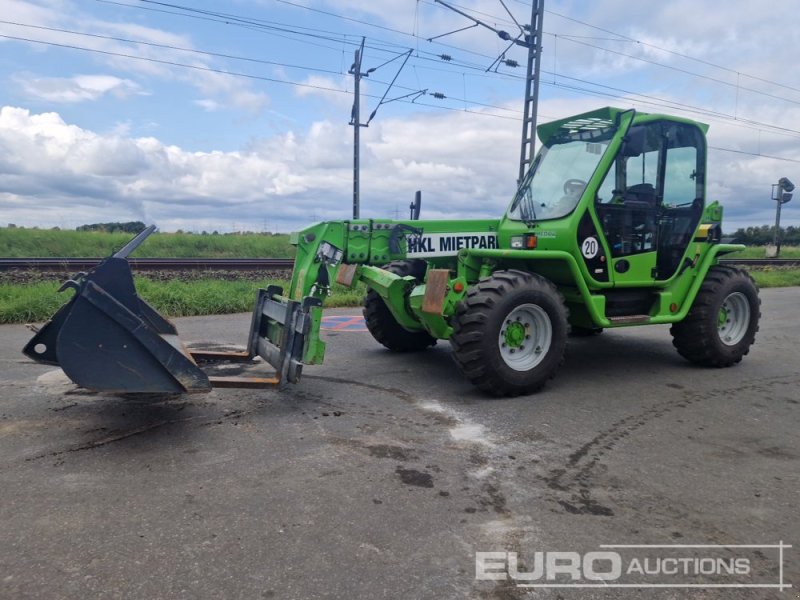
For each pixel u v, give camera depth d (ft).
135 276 35.94
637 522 8.82
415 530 8.40
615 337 24.27
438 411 13.87
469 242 17.97
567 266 16.24
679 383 16.97
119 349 11.13
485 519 8.78
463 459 11.00
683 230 18.31
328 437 11.97
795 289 50.37
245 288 33.14
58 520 8.48
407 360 19.13
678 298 18.30
